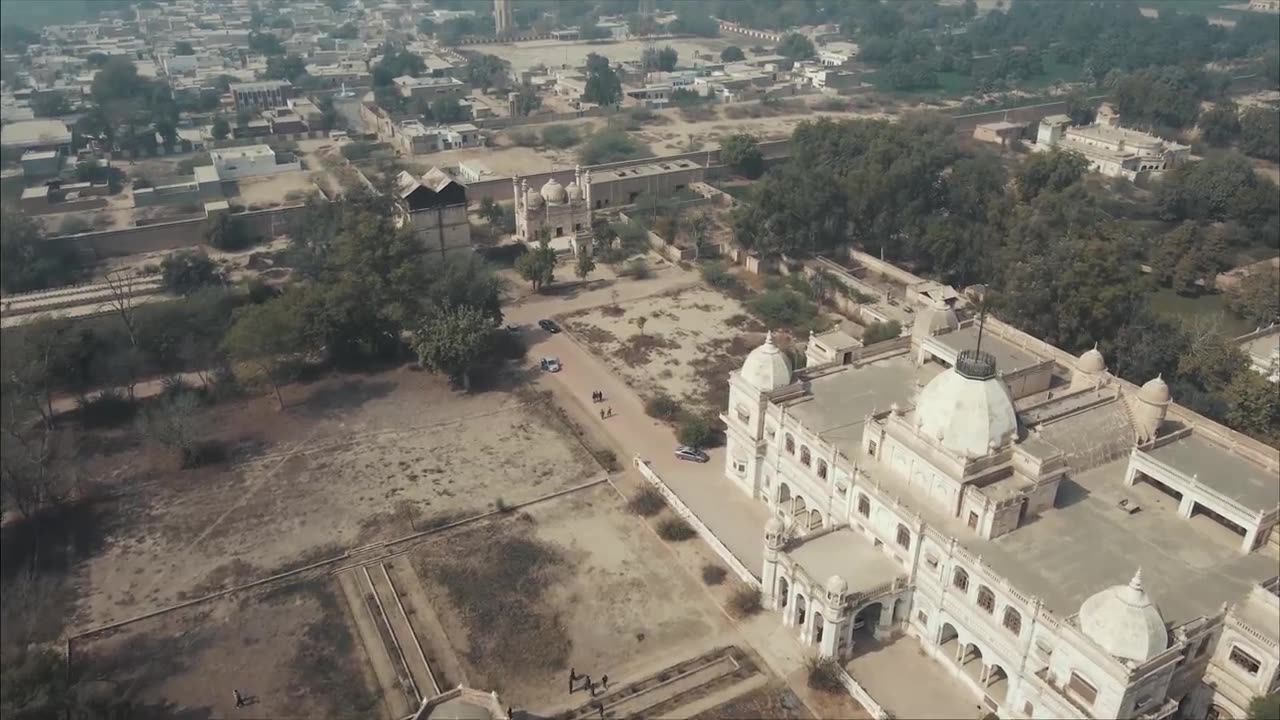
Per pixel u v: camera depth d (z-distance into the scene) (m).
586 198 165.50
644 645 73.81
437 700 62.34
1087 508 72.94
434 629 75.62
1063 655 59.34
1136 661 55.28
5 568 82.69
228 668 71.94
